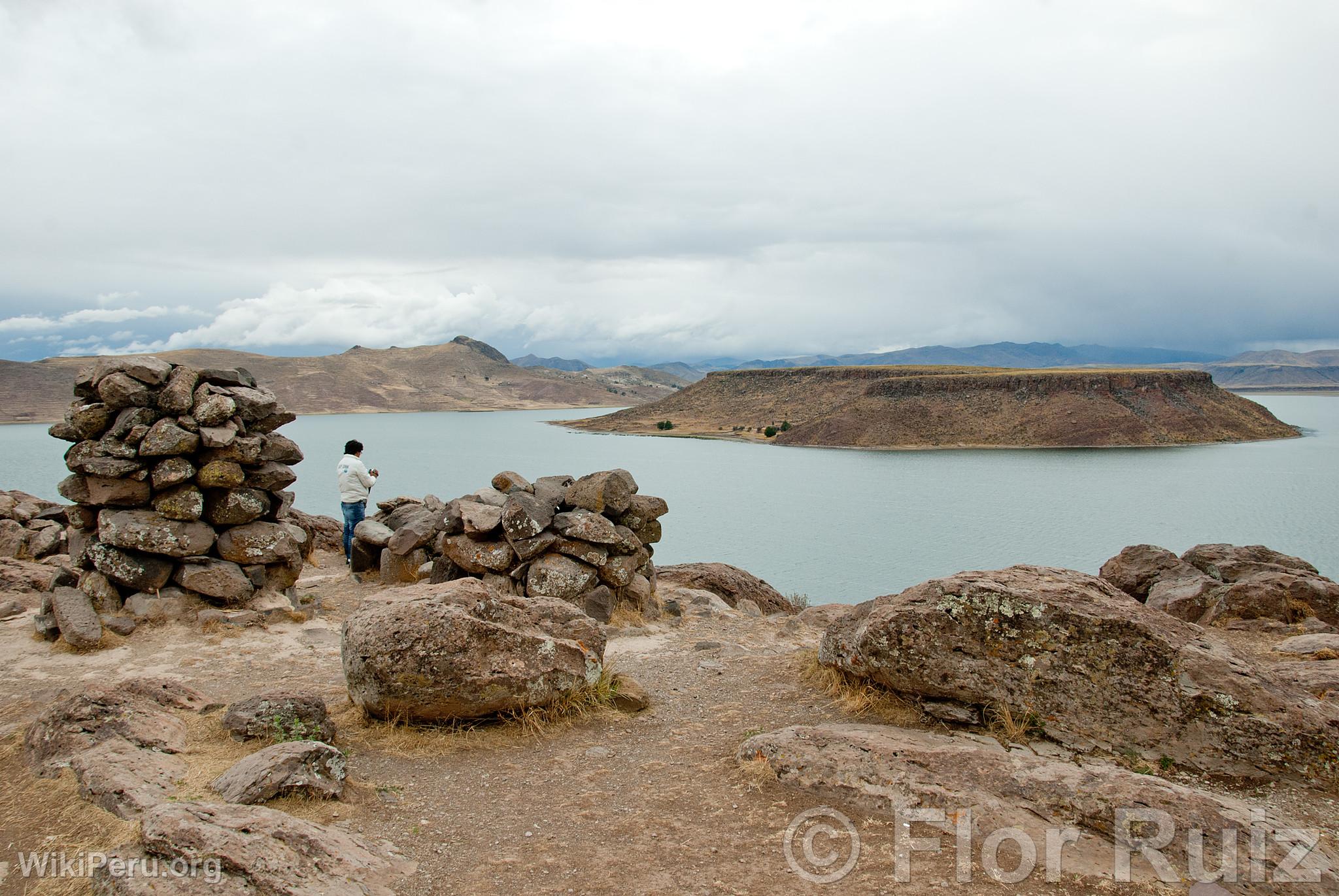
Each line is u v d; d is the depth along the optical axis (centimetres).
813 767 599
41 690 833
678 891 466
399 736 701
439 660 698
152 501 1134
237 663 985
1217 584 1350
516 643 745
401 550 1452
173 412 1158
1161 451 13662
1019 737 650
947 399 16888
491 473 10175
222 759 614
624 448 15975
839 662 797
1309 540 5625
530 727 734
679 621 1354
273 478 1219
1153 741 623
